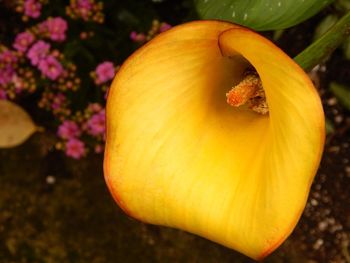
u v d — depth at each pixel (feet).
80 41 1.22
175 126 0.68
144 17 1.25
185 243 1.29
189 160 0.68
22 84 1.18
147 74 0.66
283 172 0.59
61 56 1.15
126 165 0.66
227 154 0.69
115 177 0.66
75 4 1.14
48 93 1.22
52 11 1.25
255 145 0.69
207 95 0.71
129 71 0.65
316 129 0.56
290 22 0.84
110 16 1.28
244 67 0.74
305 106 0.56
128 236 1.30
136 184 0.67
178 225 0.69
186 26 0.64
